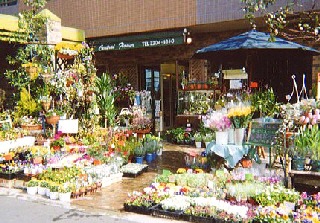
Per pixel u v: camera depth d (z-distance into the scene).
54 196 6.31
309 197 5.60
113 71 14.84
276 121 7.13
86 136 10.08
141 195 5.97
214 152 7.38
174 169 8.33
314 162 6.01
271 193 5.62
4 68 14.34
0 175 7.71
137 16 12.75
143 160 9.26
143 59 14.12
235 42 7.82
